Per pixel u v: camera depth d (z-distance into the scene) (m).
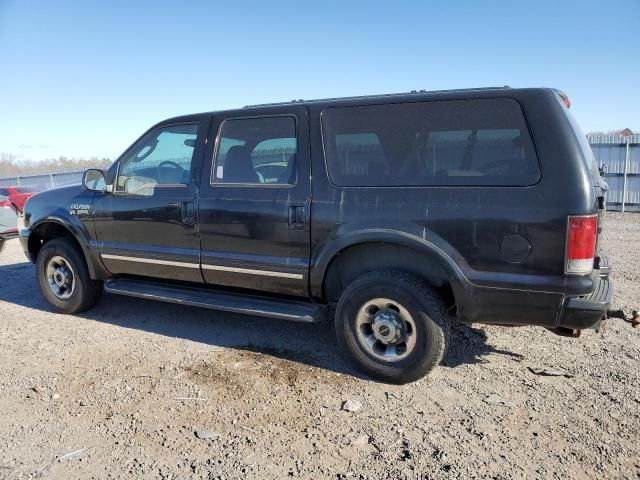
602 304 3.07
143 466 2.70
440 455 2.76
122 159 4.75
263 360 4.06
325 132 3.77
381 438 2.93
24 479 2.60
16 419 3.18
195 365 3.97
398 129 3.54
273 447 2.86
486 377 3.70
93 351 4.28
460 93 3.39
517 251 3.12
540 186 3.07
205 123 4.32
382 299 3.53
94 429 3.06
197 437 2.96
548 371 3.75
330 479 2.58
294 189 3.80
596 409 3.21
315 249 3.73
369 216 3.50
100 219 4.78
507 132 3.21
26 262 8.28
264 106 4.11
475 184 3.24
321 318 3.87
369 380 3.69
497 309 3.25
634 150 14.17
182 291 4.54
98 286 5.23
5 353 4.25
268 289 4.04
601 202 3.23
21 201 10.30
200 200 4.20
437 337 3.42
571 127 3.12
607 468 2.62
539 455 2.74
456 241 3.27
